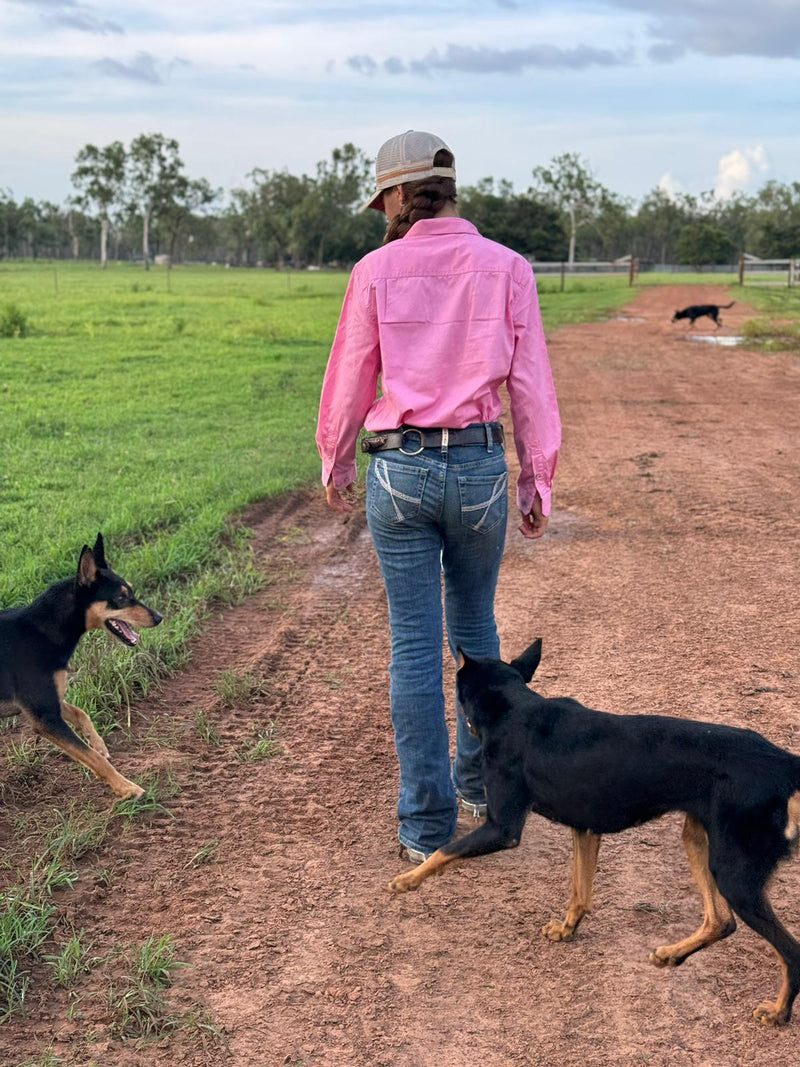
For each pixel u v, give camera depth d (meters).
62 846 3.62
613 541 7.71
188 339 24.28
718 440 11.77
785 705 4.73
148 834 3.80
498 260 3.24
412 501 3.31
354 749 4.48
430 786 3.51
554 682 5.08
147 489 9.02
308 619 6.14
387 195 3.39
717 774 2.76
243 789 4.14
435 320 3.26
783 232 112.06
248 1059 2.69
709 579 6.72
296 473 9.91
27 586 6.12
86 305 36.88
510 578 6.89
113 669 5.04
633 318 32.28
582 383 17.06
